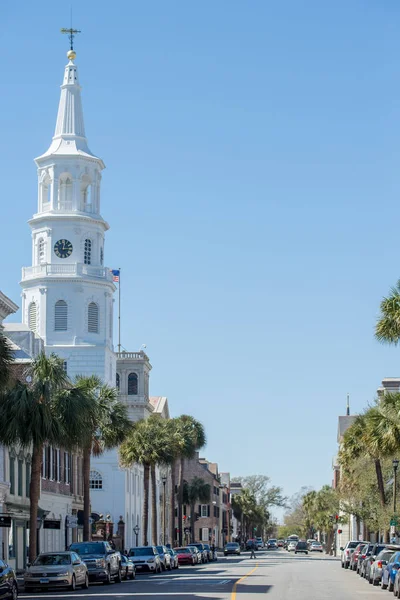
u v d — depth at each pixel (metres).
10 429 61.81
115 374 134.12
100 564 60.09
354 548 89.31
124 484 129.88
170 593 48.38
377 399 79.06
